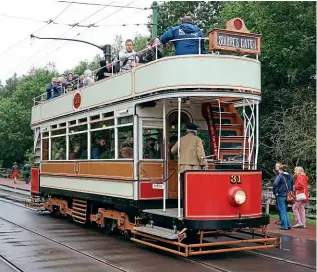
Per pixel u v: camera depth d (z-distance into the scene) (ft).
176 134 37.58
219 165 36.50
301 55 57.77
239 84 33.22
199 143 33.30
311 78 61.36
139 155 36.01
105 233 42.86
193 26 34.12
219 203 31.01
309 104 58.85
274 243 33.63
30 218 54.24
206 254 33.37
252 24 64.03
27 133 161.38
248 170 32.22
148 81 34.78
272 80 64.13
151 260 31.37
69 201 51.47
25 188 106.22
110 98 40.27
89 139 44.09
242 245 35.63
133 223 37.04
